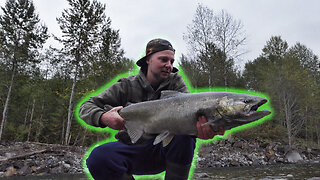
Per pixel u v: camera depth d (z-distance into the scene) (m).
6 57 25.36
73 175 7.40
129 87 2.75
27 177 6.98
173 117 2.23
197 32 24.33
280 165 10.55
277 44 32.88
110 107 2.53
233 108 2.06
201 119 2.13
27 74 27.73
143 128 2.36
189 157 2.41
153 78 2.71
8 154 10.45
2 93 28.75
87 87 21.67
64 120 26.84
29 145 14.16
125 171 2.38
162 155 2.56
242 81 30.42
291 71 24.92
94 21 20.58
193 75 23.14
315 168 8.10
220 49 24.28
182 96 2.29
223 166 10.84
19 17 26.28
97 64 21.16
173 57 2.65
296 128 25.66
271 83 24.89
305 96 24.77
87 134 20.66
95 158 2.35
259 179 5.14
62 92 23.88
